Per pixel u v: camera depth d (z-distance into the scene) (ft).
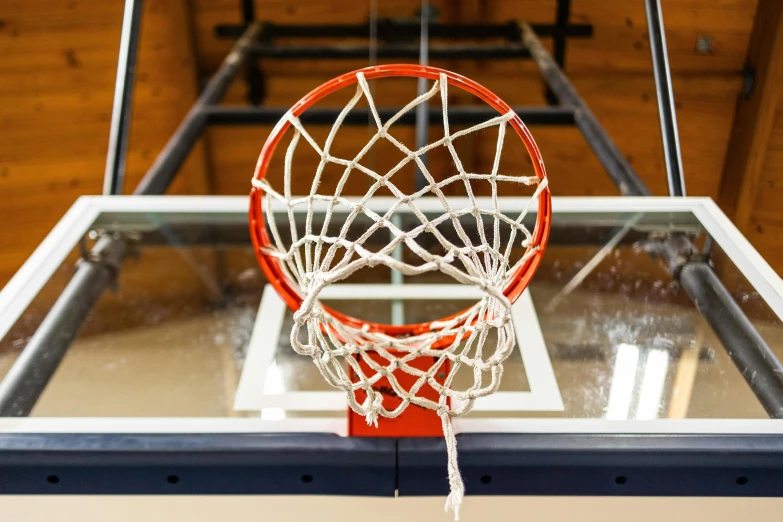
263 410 4.01
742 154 8.61
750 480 3.48
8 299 4.69
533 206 5.47
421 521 3.55
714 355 4.35
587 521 3.52
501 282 3.47
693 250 5.20
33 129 9.43
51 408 3.83
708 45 8.69
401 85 10.91
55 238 5.32
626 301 4.89
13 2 8.87
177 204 5.72
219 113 7.81
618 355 4.38
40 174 9.62
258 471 3.51
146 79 10.11
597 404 3.90
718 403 3.89
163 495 3.55
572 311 4.87
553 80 8.10
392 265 2.81
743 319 4.55
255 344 4.99
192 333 5.06
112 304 4.90
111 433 3.53
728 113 8.79
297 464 3.49
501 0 10.61
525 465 3.48
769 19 8.19
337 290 5.25
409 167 10.27
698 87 8.86
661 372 4.23
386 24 10.18
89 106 9.57
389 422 3.51
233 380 4.57
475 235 5.21
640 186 6.29
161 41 10.02
